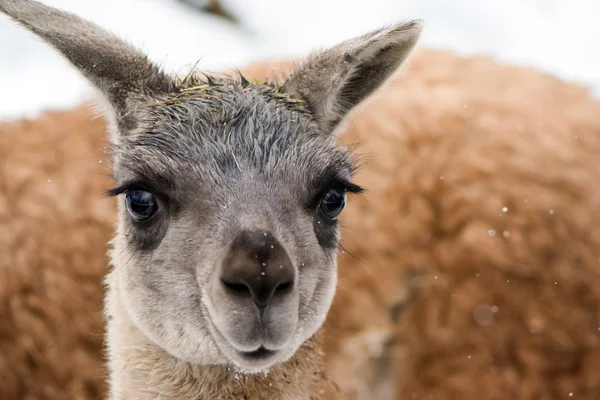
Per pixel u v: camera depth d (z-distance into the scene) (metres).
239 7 34.59
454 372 17.16
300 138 10.10
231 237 8.98
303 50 31.64
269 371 10.23
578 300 17.08
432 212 17.44
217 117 10.00
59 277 16.81
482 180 17.39
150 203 9.77
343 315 17.17
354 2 35.94
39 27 10.73
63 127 18.62
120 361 10.70
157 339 9.88
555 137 17.98
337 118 11.50
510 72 20.58
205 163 9.59
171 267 9.52
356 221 17.30
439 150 17.70
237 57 31.12
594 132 18.34
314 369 10.84
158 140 9.91
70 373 16.62
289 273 8.77
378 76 11.68
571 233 17.12
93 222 17.14
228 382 10.13
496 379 16.95
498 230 17.12
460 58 21.30
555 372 17.00
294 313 8.93
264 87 10.92
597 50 32.91
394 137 17.83
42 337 16.66
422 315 17.36
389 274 17.25
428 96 18.91
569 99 19.61
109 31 11.42
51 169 17.78
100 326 16.69
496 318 17.02
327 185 10.06
